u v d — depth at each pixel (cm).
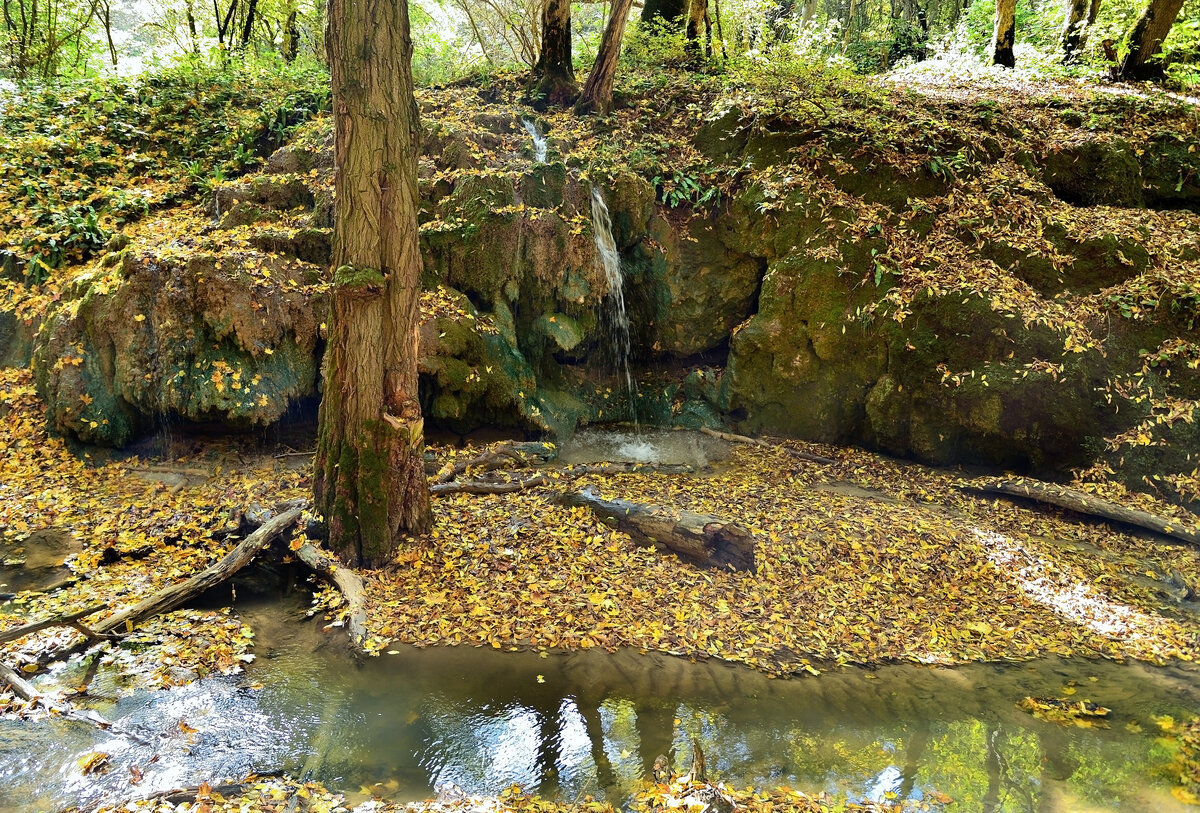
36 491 730
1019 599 620
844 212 994
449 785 378
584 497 710
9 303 917
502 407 911
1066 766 408
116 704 428
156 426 816
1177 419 808
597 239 999
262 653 497
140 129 1219
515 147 1068
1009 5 1423
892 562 658
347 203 557
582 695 464
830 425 973
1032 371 848
